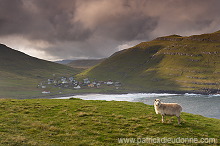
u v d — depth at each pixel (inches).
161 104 824.9
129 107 1198.9
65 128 724.0
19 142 551.8
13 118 829.2
